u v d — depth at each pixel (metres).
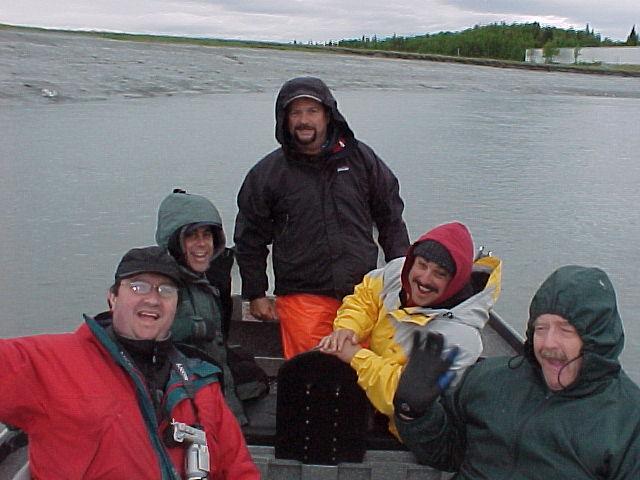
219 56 45.69
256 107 20.30
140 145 12.73
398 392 2.21
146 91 23.45
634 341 5.55
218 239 2.79
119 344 2.15
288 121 3.25
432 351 2.27
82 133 13.63
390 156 13.65
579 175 12.49
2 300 5.35
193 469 2.08
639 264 7.36
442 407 2.29
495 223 8.84
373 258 3.42
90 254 6.49
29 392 2.01
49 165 10.48
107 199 8.58
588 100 32.41
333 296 3.37
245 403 3.08
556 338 1.97
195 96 23.55
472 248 2.59
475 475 2.18
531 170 12.77
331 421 2.73
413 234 8.28
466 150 14.83
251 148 12.96
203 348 2.71
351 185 3.34
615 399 1.99
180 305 2.64
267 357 3.94
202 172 10.56
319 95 3.20
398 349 2.67
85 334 2.11
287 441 2.76
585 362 1.96
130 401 2.07
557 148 15.92
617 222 9.07
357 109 22.94
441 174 11.81
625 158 14.80
